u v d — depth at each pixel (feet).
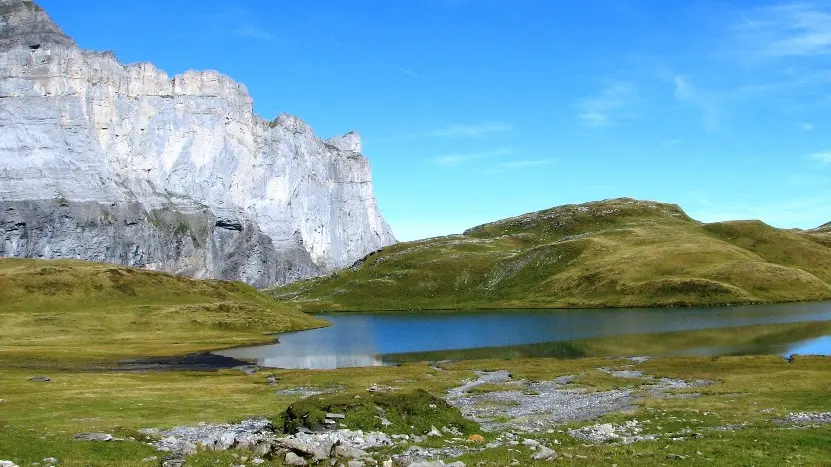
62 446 128.57
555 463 111.04
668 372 265.95
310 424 144.87
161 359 389.39
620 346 408.26
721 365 280.31
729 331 461.37
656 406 183.93
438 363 349.41
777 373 240.12
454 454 122.01
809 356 293.43
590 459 114.32
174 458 119.14
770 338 409.28
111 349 432.25
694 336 441.68
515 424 165.27
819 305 643.45
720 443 126.62
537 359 346.13
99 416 176.86
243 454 123.03
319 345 477.77
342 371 308.81
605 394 217.36
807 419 153.69
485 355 396.16
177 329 549.13
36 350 403.54
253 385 260.21
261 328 587.68
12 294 584.81
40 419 168.55
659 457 115.14
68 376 274.16
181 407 198.18
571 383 246.47
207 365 360.28
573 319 627.05
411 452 121.80
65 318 536.42
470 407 199.00
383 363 369.30
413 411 152.15
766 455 116.16
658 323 542.16
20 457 118.32
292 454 117.29
